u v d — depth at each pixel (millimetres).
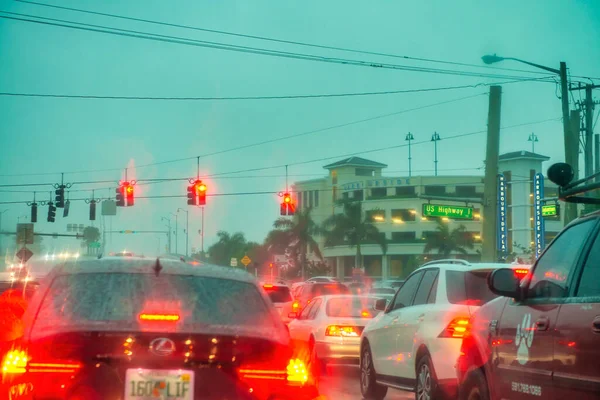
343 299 20469
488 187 30328
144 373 6230
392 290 57344
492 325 8352
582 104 38375
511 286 7664
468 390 9094
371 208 134625
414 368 12648
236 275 7406
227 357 6387
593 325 6227
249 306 7020
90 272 7074
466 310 11734
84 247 128250
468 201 43531
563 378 6637
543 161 125938
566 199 7176
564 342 6672
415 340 12531
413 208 131875
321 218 146500
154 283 6992
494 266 12359
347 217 106500
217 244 154375
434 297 12523
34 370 6223
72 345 6215
